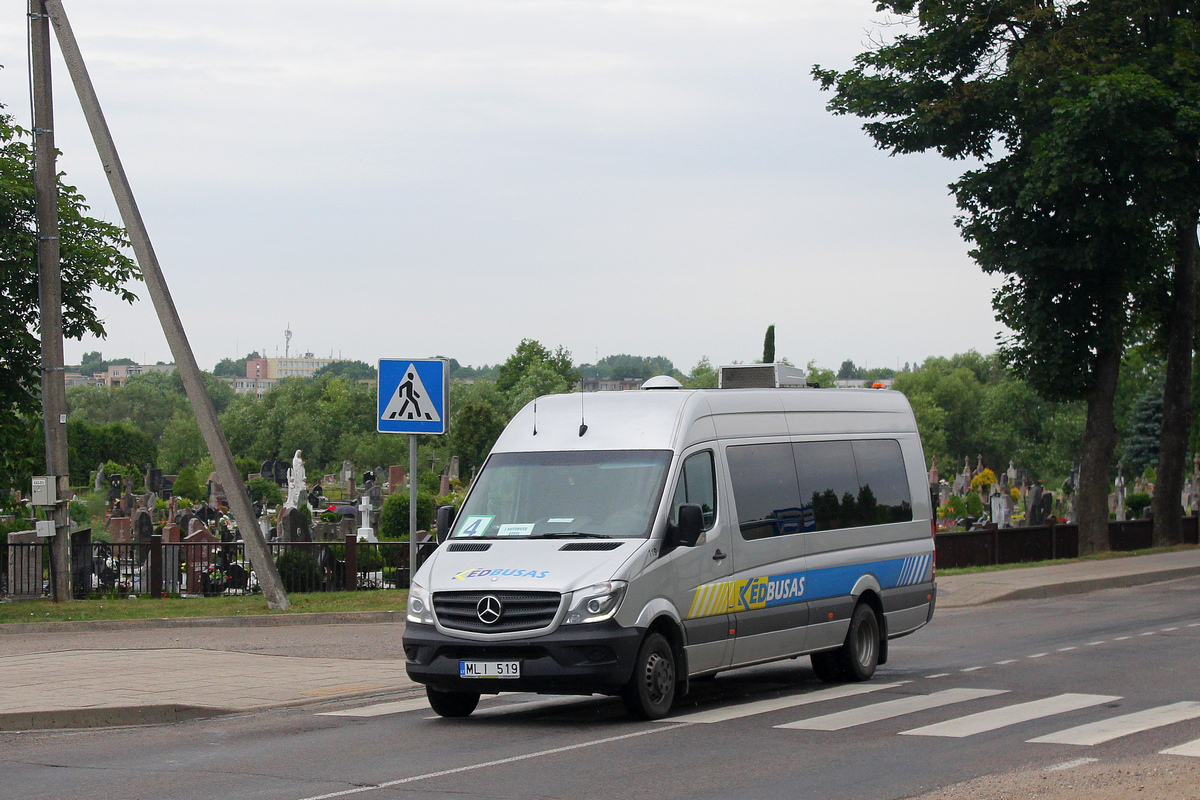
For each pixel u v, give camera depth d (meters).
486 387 140.25
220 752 10.16
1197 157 30.22
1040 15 32.31
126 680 13.95
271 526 45.28
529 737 10.62
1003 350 35.50
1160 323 40.16
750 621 12.59
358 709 12.53
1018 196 31.53
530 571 11.03
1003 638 18.39
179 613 21.19
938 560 29.97
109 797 8.36
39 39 22.66
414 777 8.89
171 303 21.88
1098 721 10.82
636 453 12.12
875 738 10.23
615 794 8.20
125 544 25.05
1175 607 22.70
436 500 56.50
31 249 23.14
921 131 33.84
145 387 163.62
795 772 8.84
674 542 11.63
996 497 55.53
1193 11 33.16
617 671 10.80
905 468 15.85
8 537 24.67
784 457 13.70
